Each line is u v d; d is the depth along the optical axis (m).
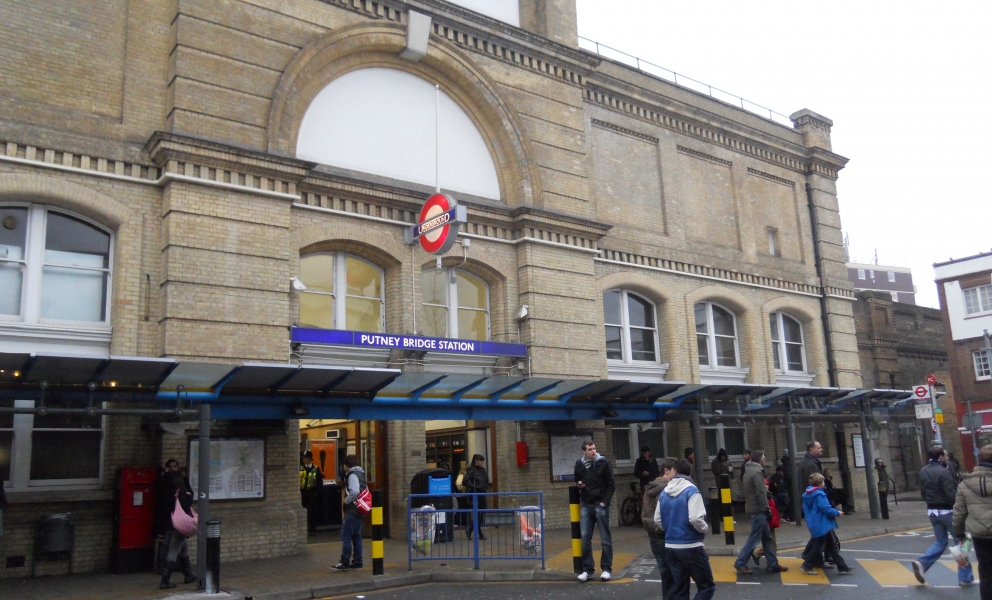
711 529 16.16
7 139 12.22
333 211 15.34
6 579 11.25
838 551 11.55
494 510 12.39
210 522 10.13
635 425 20.34
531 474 17.36
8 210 12.57
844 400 20.66
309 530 16.69
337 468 17.58
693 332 21.61
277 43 14.96
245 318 13.51
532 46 19.06
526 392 15.52
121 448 12.48
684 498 7.86
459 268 17.64
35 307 12.50
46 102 12.77
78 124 12.94
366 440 16.75
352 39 16.06
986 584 8.12
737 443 22.84
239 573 11.70
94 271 13.10
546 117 19.11
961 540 10.09
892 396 21.39
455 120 17.89
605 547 11.27
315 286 15.57
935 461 10.75
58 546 11.45
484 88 18.00
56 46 13.01
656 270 21.05
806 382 24.95
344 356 15.03
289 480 13.82
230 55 14.30
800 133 26.75
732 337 23.36
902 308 34.25
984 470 8.30
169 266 12.91
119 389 11.09
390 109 16.84
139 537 11.92
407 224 16.33
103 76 13.38
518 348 17.22
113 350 12.68
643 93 21.83
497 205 17.92
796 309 24.84
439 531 12.75
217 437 13.16
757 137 24.83
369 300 16.28
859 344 30.34
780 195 25.58
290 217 14.76
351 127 16.14
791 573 11.52
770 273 24.16
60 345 12.56
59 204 12.78
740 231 23.67
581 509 11.49
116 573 11.70
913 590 9.94
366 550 14.23
